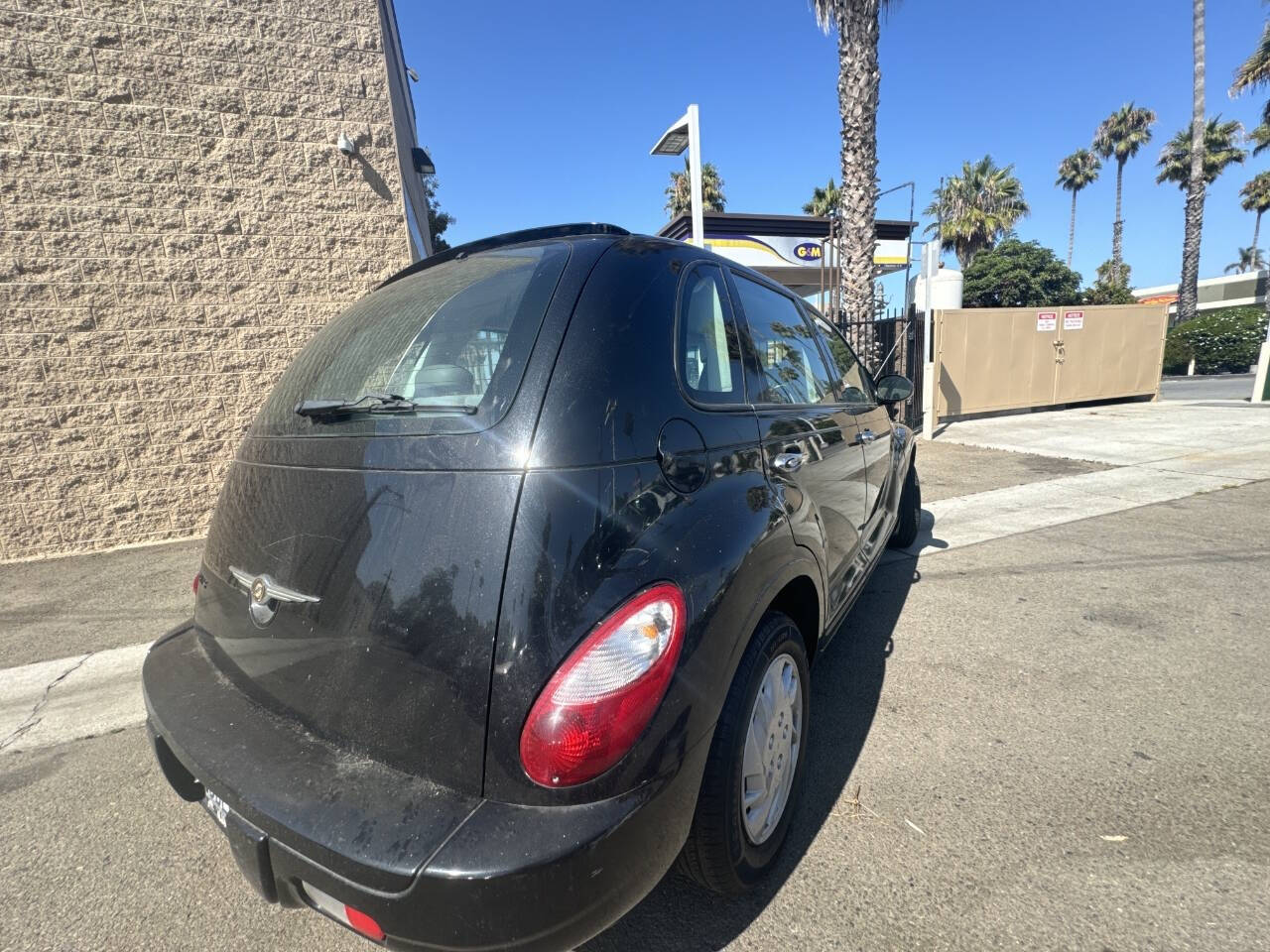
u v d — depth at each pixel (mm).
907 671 3066
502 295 1679
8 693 3264
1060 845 1971
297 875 1301
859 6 9000
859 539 2980
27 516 5516
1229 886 1802
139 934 1820
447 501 1375
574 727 1235
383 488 1456
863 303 9688
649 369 1604
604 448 1426
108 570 5184
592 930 1254
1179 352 24203
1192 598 3803
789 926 1736
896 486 3959
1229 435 8867
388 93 6527
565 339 1502
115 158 5547
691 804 1409
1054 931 1683
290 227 6211
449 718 1284
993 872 1881
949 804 2168
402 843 1198
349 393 1733
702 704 1419
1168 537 4902
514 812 1227
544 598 1279
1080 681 2926
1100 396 12359
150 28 5566
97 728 2939
